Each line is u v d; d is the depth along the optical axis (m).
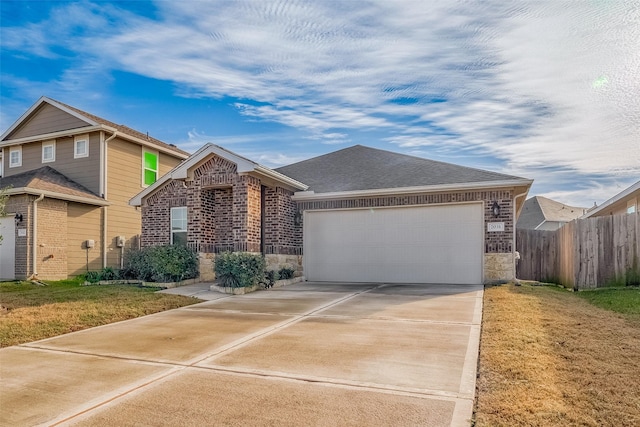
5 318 7.64
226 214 14.09
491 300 8.93
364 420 3.42
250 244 12.66
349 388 4.10
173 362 5.08
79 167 18.25
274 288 12.20
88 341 6.22
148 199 15.27
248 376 4.50
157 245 13.90
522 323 6.52
